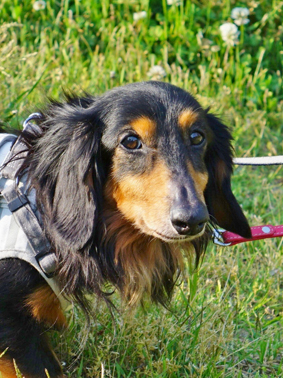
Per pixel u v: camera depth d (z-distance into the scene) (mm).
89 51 1277
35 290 699
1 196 708
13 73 1084
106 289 760
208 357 781
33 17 1351
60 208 701
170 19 1332
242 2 1374
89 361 774
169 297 787
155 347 774
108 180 714
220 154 770
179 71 1188
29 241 692
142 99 705
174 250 771
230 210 784
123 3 1354
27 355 708
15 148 725
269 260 907
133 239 739
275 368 799
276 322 842
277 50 1346
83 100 749
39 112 753
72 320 784
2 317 696
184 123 705
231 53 1300
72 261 707
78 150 701
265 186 1081
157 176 688
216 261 914
